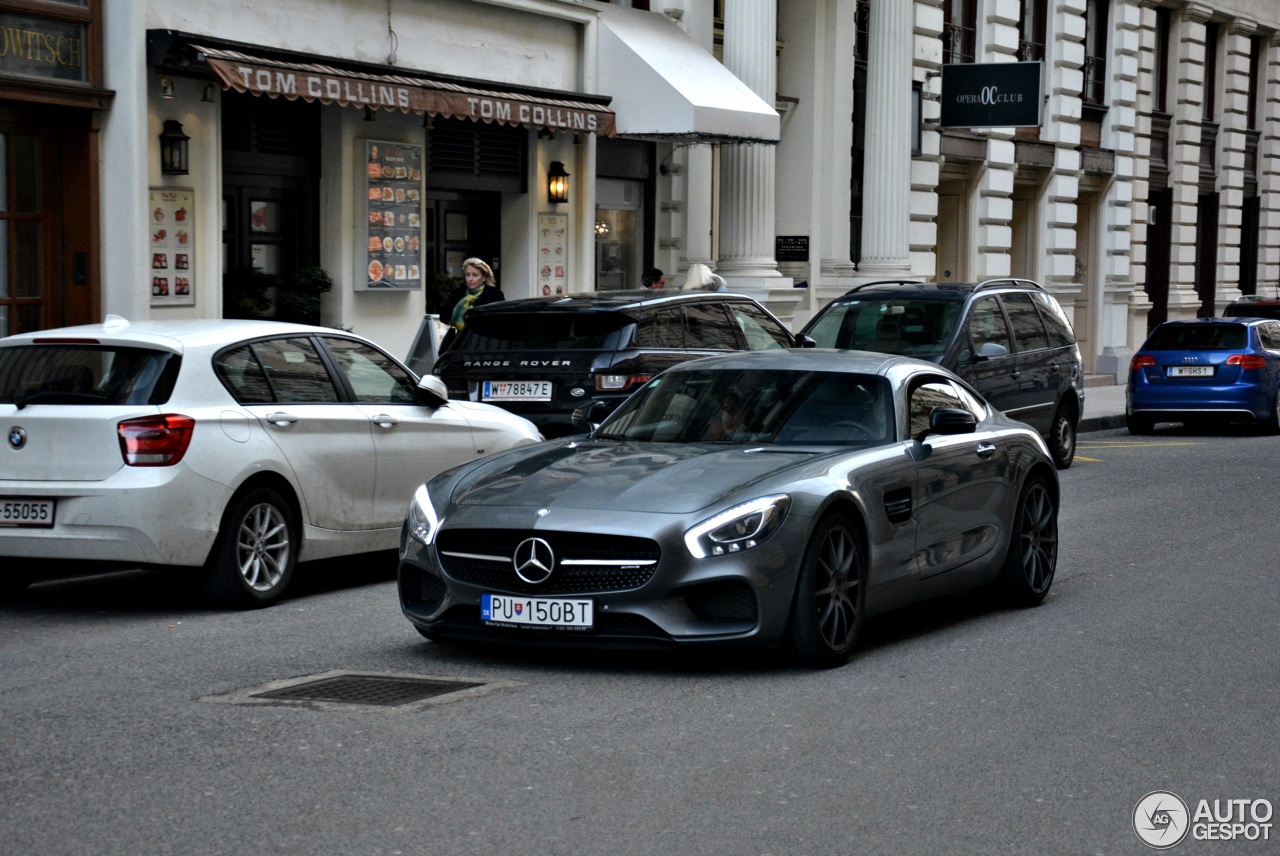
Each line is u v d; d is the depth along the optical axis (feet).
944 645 26.63
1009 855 16.20
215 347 29.55
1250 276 136.87
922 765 19.33
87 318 47.26
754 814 17.28
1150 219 121.49
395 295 58.34
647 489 23.67
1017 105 89.45
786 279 75.46
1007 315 52.80
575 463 25.32
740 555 22.82
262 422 29.76
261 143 53.47
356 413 32.01
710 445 26.50
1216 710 22.45
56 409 28.14
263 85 47.57
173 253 48.57
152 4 47.29
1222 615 29.68
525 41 62.59
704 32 74.18
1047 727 21.29
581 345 40.65
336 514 31.45
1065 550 37.86
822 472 24.44
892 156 84.99
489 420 35.42
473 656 25.29
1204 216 131.13
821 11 82.99
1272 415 76.02
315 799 17.60
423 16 57.52
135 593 31.68
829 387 27.63
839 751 19.85
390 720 21.06
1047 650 26.37
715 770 18.92
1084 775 19.10
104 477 27.78
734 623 23.09
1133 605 30.73
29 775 18.51
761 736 20.47
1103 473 55.26
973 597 31.53
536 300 42.68
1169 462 59.62
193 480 28.17
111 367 28.66
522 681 23.45
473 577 23.68
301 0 52.42
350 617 29.01
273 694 22.67
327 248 55.83
